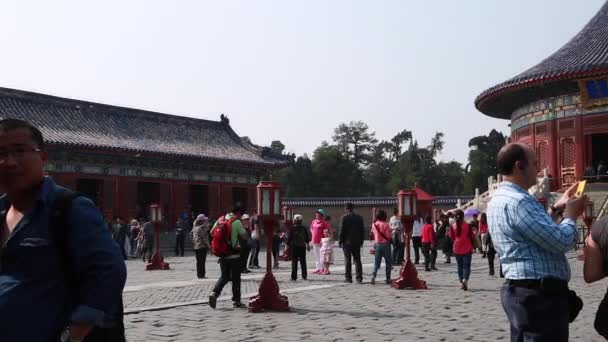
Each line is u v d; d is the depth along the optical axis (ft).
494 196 21.52
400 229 104.06
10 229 15.72
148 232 124.06
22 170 15.39
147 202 191.31
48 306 14.71
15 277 14.85
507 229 20.39
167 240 171.42
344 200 247.09
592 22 188.85
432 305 53.67
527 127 183.62
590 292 61.11
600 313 20.13
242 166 202.49
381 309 51.47
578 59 167.94
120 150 164.14
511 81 171.22
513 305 20.29
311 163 386.73
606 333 20.08
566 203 20.33
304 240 77.56
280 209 52.42
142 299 59.57
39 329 14.46
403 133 476.13
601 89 160.45
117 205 169.58
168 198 183.01
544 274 19.86
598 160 206.18
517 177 21.11
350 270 74.28
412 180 402.93
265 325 44.16
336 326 43.45
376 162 455.63
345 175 380.99
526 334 19.88
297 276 82.12
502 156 21.27
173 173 185.06
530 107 182.09
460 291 64.23
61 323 14.75
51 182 15.89
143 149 170.60
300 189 376.68
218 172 198.08
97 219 15.47
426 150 433.48
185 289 68.74
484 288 67.15
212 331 42.04
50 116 167.12
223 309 52.26
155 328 43.29
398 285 66.44
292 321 45.70
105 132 174.50
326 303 55.26
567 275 20.43
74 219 15.11
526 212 19.94
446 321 45.32
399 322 44.93
